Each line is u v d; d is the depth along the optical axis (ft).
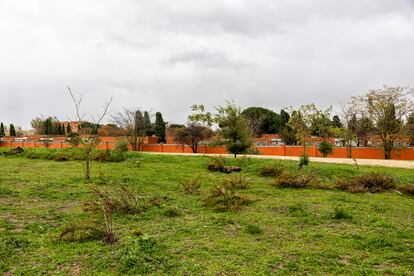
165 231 24.97
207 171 63.26
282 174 51.01
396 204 36.73
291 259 19.76
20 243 21.52
